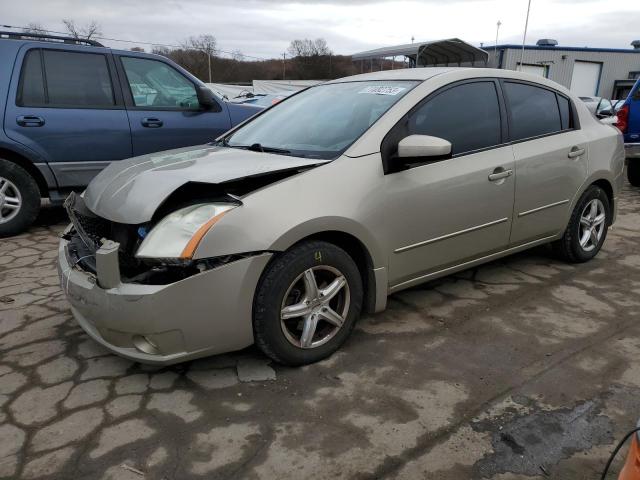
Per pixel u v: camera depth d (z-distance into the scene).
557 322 3.33
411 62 17.61
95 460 2.12
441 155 2.83
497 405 2.47
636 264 4.44
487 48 27.94
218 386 2.62
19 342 3.06
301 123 3.48
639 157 7.73
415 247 3.14
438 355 2.92
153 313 2.35
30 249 4.79
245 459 2.13
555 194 3.93
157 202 2.46
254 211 2.48
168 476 2.04
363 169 2.87
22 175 5.02
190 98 5.90
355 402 2.50
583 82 29.86
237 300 2.48
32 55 5.03
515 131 3.68
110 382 2.66
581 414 2.40
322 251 2.68
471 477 2.03
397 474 2.05
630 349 2.99
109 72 5.38
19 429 2.30
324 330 2.90
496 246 3.64
